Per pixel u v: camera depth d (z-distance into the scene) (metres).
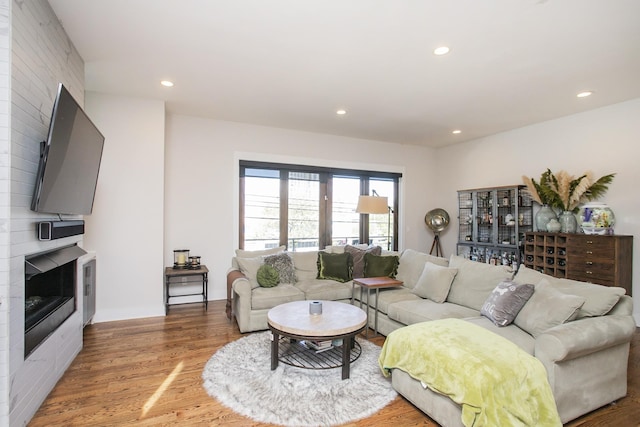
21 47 1.92
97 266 3.89
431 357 2.07
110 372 2.65
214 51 2.94
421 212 6.86
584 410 2.12
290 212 5.67
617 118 4.20
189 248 4.90
